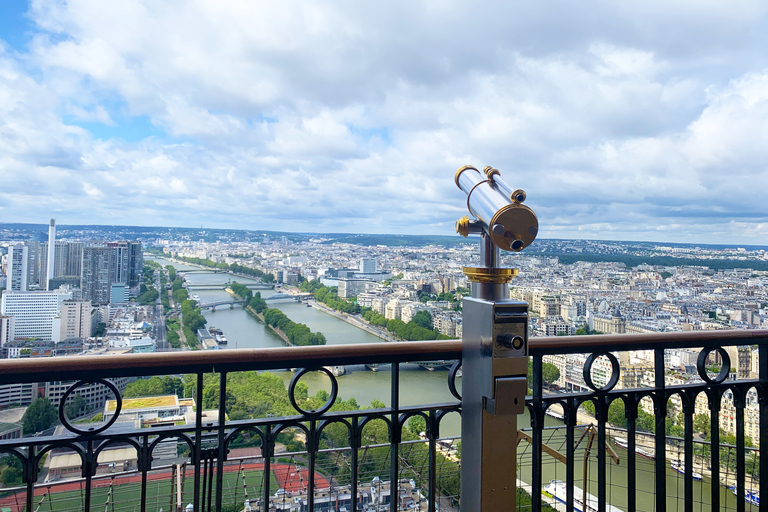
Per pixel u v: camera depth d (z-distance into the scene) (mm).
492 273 1208
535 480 1522
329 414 1386
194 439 1284
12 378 1125
